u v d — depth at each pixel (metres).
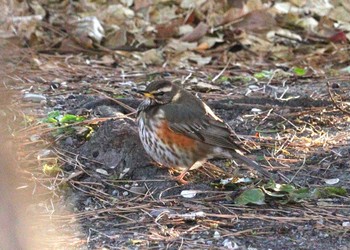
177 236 10.38
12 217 7.28
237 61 17.69
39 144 12.74
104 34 18.27
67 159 12.37
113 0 19.30
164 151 11.62
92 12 18.97
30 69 16.59
